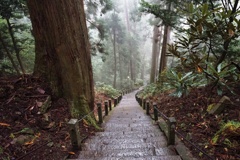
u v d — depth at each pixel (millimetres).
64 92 4324
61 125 3689
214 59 4879
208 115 3588
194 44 3873
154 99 8195
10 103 3602
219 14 3352
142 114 6855
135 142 3357
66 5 3959
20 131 3016
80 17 4367
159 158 2547
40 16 4031
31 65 12016
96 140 3543
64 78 4230
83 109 4316
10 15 7883
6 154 2457
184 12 3854
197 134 3143
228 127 2676
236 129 2578
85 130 3949
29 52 11703
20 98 3814
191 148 2814
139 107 9312
